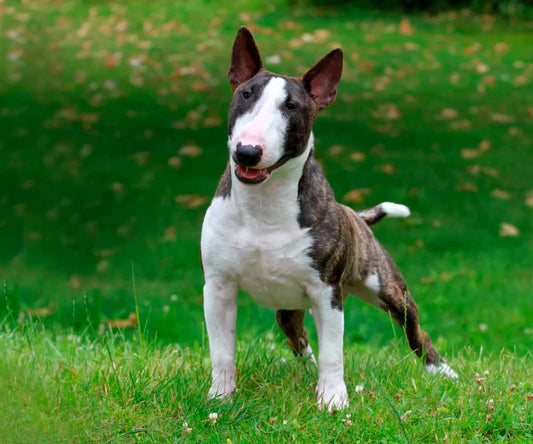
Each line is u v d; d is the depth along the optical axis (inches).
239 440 202.8
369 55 774.5
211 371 238.7
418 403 221.6
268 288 228.8
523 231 477.4
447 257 441.7
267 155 200.7
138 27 842.2
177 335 344.5
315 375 247.9
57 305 358.0
